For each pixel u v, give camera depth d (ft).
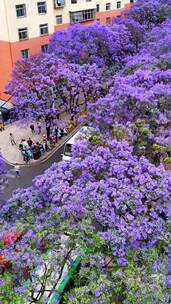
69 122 96.22
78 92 89.40
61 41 100.99
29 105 83.92
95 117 59.67
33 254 34.12
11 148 90.33
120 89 60.29
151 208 38.99
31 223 39.37
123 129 52.95
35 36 111.86
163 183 40.98
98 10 138.51
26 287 32.01
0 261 34.06
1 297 31.19
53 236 35.83
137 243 36.14
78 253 34.12
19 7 103.91
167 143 51.16
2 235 36.83
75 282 34.91
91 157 44.47
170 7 126.62
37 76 84.58
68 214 37.70
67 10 123.65
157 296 30.58
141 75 65.72
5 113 104.88
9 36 105.09
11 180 76.07
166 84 63.21
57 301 35.78
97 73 87.30
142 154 50.83
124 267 34.45
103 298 30.81
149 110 56.85
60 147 89.51
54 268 34.14
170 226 37.55
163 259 35.55
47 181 43.14
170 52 80.89
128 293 31.04
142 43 100.68
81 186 41.81
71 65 88.43
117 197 39.14
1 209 42.60
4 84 113.70
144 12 126.41
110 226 36.70
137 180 41.52
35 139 94.17
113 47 100.68
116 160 44.29
